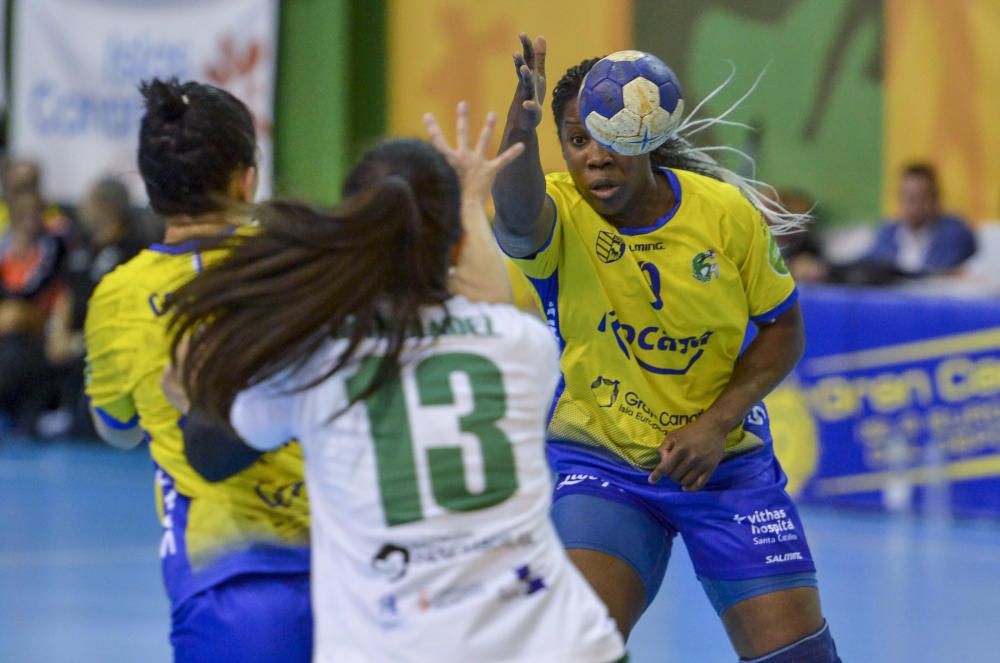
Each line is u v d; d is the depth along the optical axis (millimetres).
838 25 37031
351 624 8484
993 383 27594
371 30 44156
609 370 12789
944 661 19297
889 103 36531
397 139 9219
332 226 8578
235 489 10469
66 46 44812
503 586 8398
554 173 13055
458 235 9102
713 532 12766
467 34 42344
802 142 37625
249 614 10266
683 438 12234
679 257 12438
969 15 35406
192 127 10711
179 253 10727
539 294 12930
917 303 28406
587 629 8547
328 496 8680
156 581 24578
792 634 12477
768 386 12781
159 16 44438
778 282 12766
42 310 40531
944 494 28438
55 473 36125
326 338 8648
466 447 8555
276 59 44250
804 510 29906
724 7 38312
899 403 28719
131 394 11000
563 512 12742
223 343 8516
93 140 44781
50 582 24422
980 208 35531
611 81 11594
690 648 20234
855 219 37156
